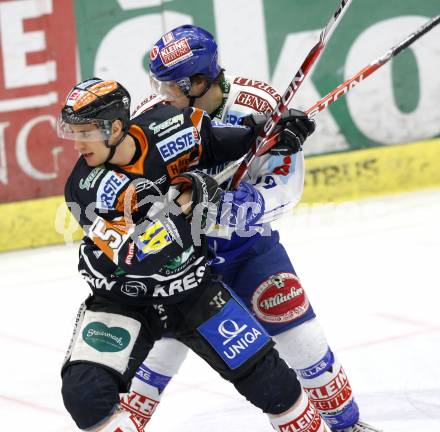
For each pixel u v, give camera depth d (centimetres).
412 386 1276
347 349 1462
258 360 910
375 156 2531
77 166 886
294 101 2530
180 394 1327
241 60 2494
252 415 1214
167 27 2448
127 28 2433
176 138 907
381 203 2456
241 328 915
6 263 2272
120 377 877
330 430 1041
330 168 2505
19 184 2425
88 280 911
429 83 2588
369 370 1356
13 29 2378
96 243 866
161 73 1026
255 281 1031
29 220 2398
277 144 991
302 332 1029
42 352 1581
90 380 859
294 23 2502
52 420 1273
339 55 2531
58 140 2422
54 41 2400
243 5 2478
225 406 1263
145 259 848
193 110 945
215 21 2475
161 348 1067
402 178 2553
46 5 2389
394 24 2550
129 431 863
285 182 1052
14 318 1797
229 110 1052
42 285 2028
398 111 2580
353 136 2564
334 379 1041
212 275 949
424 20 2556
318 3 2502
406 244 2062
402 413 1175
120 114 855
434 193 2505
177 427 1200
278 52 2503
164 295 898
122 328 892
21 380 1451
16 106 2397
